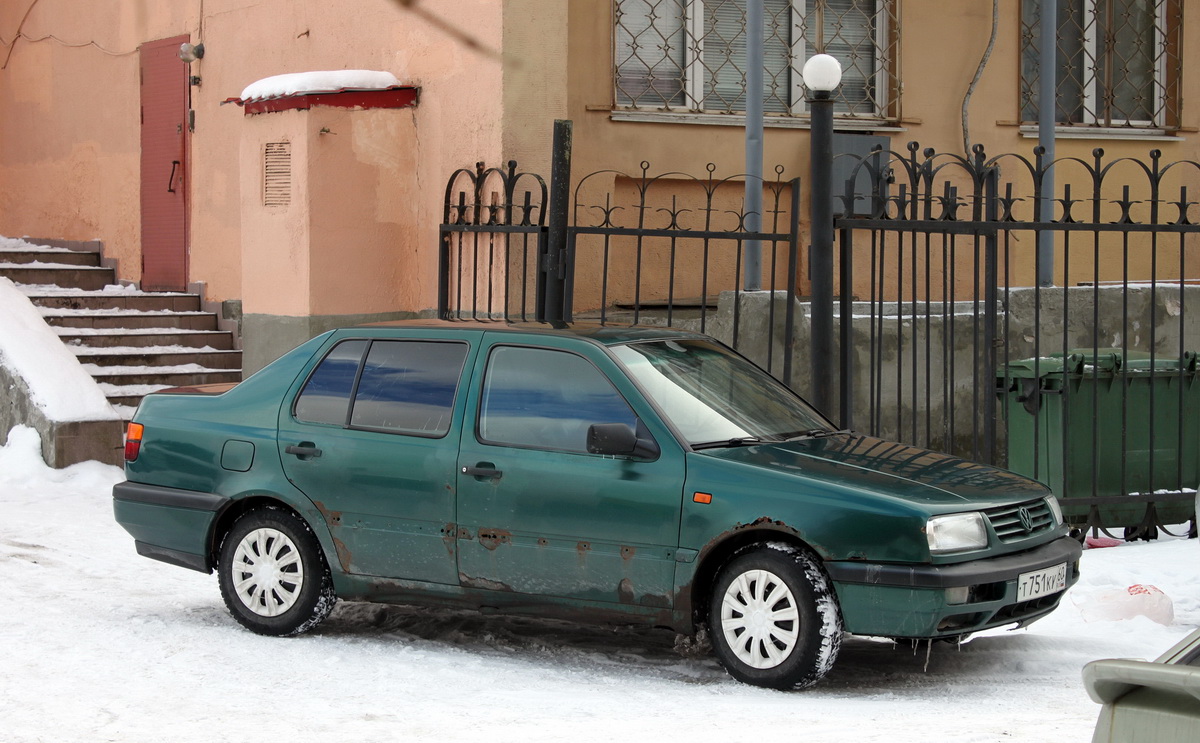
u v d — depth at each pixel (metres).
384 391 6.79
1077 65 14.07
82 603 7.72
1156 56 14.27
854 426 11.64
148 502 7.20
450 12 11.81
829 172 8.95
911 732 5.06
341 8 13.23
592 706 5.63
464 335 6.73
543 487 6.26
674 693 5.87
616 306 12.70
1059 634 6.99
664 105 12.81
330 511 6.74
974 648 6.74
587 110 12.48
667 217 12.80
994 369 9.19
